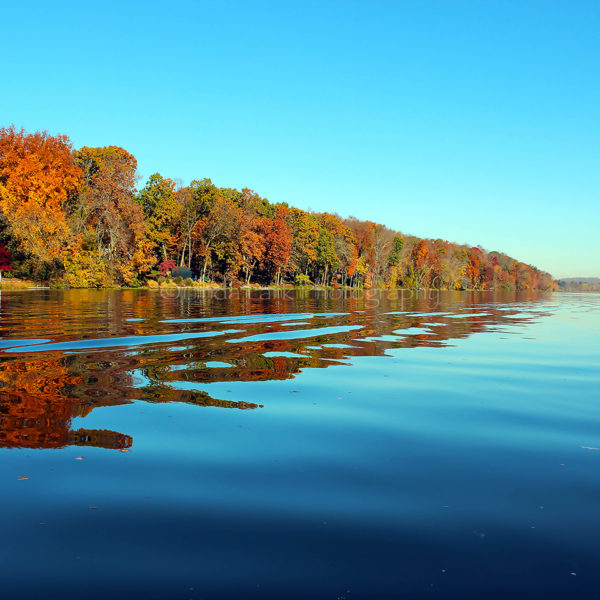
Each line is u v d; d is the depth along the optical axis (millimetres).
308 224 88312
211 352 7965
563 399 5227
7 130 50344
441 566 2121
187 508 2617
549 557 2197
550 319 18000
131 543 2273
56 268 46062
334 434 3924
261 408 4656
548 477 3090
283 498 2754
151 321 13336
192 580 2010
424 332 12164
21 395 4887
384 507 2660
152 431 3867
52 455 3312
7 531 2355
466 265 132250
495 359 7973
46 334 10023
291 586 1976
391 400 5090
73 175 54500
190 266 69250
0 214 45781
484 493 2850
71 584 1978
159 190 66500
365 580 2020
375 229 106438
